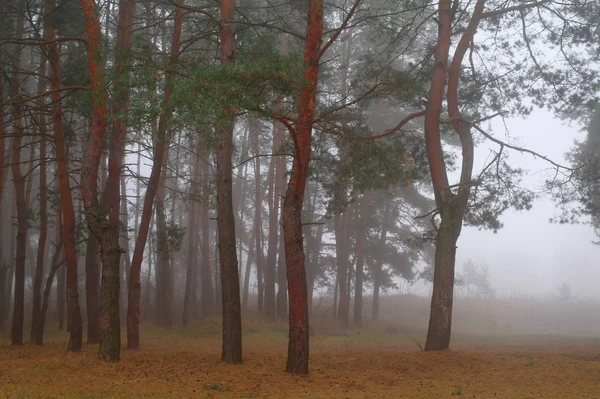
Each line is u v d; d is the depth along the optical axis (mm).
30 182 33875
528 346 25328
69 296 18047
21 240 21828
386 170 20281
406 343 27875
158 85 13664
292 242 13820
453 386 12477
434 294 19375
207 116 11430
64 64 22094
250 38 20453
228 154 15758
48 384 11656
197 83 11539
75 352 17297
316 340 28578
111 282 14969
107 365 13914
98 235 15000
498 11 20578
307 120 13820
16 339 21141
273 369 14352
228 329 15367
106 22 24156
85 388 11375
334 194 24844
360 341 28844
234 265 15539
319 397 11094
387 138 22797
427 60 22562
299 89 12672
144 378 12727
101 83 14570
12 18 22031
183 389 11680
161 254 33031
